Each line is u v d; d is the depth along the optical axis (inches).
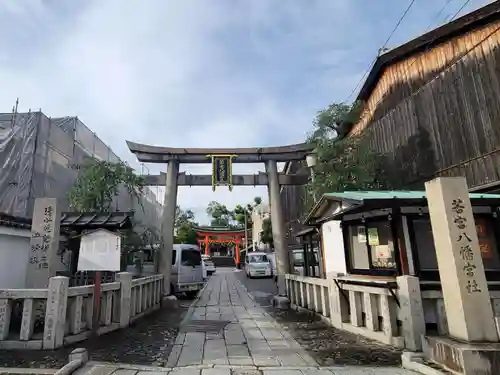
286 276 482.0
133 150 611.8
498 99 354.9
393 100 526.9
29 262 279.9
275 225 624.4
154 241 641.6
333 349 237.5
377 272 278.1
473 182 376.2
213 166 625.0
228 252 2394.2
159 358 217.9
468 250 191.9
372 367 195.6
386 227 281.1
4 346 223.3
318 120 508.4
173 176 622.8
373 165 494.3
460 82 405.4
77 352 197.3
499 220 269.9
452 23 406.0
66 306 238.1
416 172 465.7
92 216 409.4
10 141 480.1
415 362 190.4
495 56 366.3
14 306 267.7
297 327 319.0
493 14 373.7
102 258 277.4
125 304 312.5
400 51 491.5
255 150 639.8
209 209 2365.9
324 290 343.9
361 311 280.5
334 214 315.0
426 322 240.1
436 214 205.9
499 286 249.8
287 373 186.1
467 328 179.5
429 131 446.9
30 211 447.8
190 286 596.4
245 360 213.9
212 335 286.0
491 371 164.4
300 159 647.1
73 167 575.2
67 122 597.3
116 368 190.5
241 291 669.9
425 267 260.1
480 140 371.6
